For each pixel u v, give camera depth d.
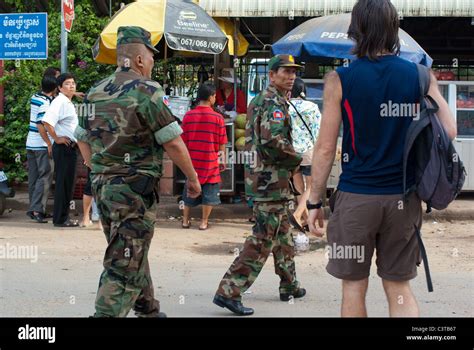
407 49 9.55
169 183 12.01
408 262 4.01
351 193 3.95
